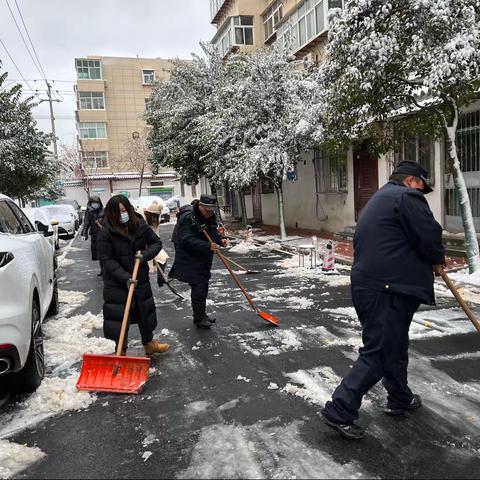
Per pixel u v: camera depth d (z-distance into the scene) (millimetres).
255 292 7648
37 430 3441
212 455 3018
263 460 2930
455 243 9648
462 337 5004
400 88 7059
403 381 3285
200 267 5734
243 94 13680
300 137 12328
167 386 4121
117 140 53844
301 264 10008
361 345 4906
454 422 3289
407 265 3068
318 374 4211
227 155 14078
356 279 3182
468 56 5793
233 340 5273
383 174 12297
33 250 4746
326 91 7566
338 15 7008
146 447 3158
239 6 24203
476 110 9477
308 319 5949
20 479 2850
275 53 13820
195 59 19062
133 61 54000
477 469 2764
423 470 2766
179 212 5895
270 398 3787
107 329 4520
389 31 6418
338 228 14883
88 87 51812
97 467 2951
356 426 3135
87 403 3814
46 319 6641
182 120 18641
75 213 25219
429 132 7793
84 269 11594
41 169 18672
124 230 4512
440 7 6004
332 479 2707
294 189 17844
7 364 3574
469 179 9789
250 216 23578
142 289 4680
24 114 18047
